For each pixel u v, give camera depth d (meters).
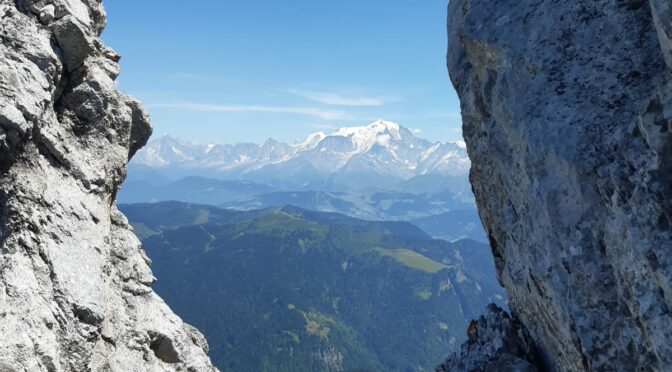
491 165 21.78
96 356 16.67
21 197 15.41
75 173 17.61
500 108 19.45
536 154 16.95
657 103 13.83
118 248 20.30
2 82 15.33
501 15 20.17
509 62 19.02
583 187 15.77
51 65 16.72
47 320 14.15
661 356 13.45
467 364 24.28
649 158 14.02
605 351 15.36
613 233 14.96
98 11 21.61
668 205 13.41
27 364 13.16
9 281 14.00
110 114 19.47
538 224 17.12
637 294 14.08
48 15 17.81
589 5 18.06
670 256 13.19
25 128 15.27
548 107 17.20
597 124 16.11
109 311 18.14
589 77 17.00
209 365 21.66
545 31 18.61
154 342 19.75
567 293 16.12
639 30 16.78
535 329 21.42
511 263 21.38
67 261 15.62
